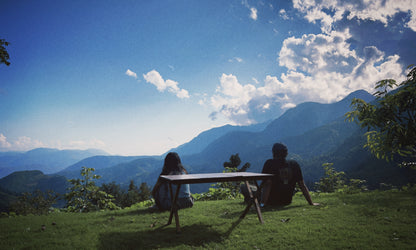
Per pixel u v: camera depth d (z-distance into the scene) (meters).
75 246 3.08
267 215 4.29
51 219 4.88
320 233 3.13
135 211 5.36
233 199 7.30
